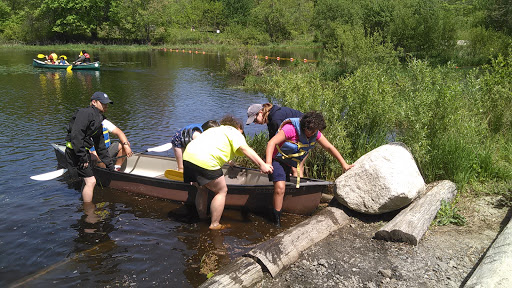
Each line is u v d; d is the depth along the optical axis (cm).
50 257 427
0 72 2075
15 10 4828
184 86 1742
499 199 516
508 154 629
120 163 679
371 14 3219
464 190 549
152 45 4744
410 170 491
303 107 657
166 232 484
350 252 413
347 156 624
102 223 506
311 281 365
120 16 4619
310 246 426
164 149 702
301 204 515
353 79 675
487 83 748
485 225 455
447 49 2678
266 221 512
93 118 550
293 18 5962
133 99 1395
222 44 5066
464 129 611
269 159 455
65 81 1814
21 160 731
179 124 1034
